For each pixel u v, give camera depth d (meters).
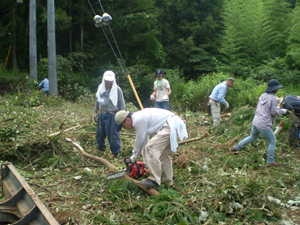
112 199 3.35
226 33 20.73
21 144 4.53
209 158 4.82
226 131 6.41
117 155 4.99
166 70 15.65
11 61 16.45
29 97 9.10
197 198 3.30
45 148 4.73
